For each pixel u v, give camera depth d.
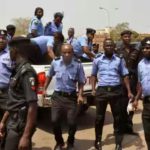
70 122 5.38
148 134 4.63
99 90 5.58
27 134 3.38
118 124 5.51
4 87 5.20
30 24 8.50
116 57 5.59
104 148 5.78
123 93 5.88
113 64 5.54
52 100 5.44
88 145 5.89
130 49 6.30
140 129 6.74
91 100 6.73
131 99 5.65
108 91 5.50
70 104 5.37
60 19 8.38
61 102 5.36
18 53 3.49
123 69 5.61
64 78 5.34
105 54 5.60
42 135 6.39
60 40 6.76
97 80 5.74
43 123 7.00
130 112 6.27
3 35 5.24
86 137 6.29
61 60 5.42
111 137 6.29
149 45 4.55
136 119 7.40
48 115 7.18
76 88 5.61
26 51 3.53
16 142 3.53
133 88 6.17
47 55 6.79
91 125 6.96
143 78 4.57
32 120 3.38
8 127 3.58
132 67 6.18
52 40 6.63
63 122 7.03
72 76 5.34
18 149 3.48
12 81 3.50
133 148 5.79
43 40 6.62
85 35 7.86
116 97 5.50
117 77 5.55
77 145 5.88
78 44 7.75
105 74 5.54
